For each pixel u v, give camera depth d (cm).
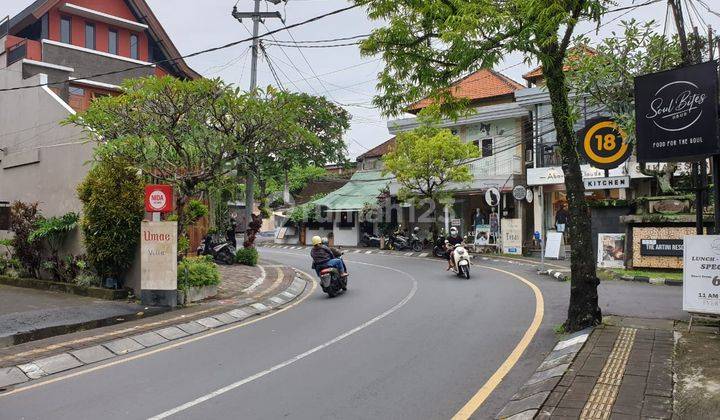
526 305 1086
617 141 1476
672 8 1002
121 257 1232
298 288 1497
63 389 638
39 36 2322
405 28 896
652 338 732
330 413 536
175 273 1151
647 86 780
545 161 2380
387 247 2848
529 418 487
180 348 831
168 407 563
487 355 730
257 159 1437
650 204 1600
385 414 531
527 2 733
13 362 728
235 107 1172
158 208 1164
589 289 820
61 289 1335
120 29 2534
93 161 1237
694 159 772
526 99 2391
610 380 568
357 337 863
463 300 1182
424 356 737
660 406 493
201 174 1264
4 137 1700
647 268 1561
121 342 847
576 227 831
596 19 780
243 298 1265
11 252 1606
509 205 2641
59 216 1440
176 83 1116
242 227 4275
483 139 2719
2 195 1670
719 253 753
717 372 576
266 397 588
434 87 938
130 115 1181
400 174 2408
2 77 1819
